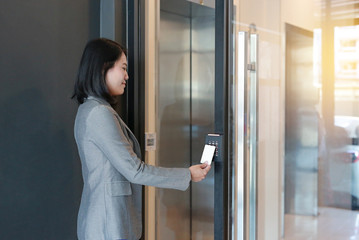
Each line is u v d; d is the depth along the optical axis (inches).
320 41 69.8
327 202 71.1
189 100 125.2
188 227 127.3
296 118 74.3
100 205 77.4
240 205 85.4
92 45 81.6
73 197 102.9
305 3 71.5
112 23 103.8
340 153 68.9
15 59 92.6
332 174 70.2
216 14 88.0
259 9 80.0
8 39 91.4
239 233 85.6
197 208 125.9
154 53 111.0
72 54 101.3
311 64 71.3
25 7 93.6
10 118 92.4
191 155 126.1
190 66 125.2
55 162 99.4
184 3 111.3
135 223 80.7
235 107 86.0
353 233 68.0
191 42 124.8
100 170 77.6
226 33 86.9
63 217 101.2
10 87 92.1
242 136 84.9
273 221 79.5
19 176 94.0
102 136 76.0
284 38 75.5
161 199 117.5
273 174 79.1
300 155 74.3
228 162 87.2
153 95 110.9
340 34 67.4
